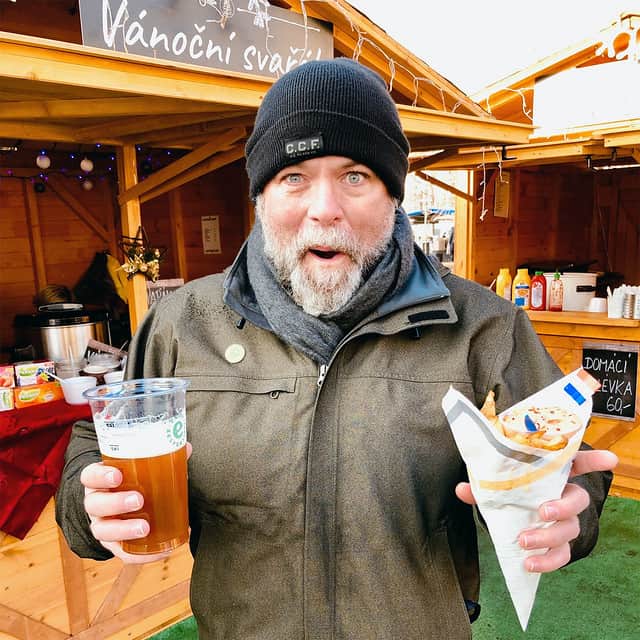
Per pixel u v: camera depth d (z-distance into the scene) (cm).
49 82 162
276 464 99
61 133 259
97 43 186
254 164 104
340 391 101
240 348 109
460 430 80
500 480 80
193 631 270
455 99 399
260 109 104
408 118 291
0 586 219
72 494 99
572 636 262
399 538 98
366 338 104
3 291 320
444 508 101
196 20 219
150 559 85
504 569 83
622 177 724
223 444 101
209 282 121
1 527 212
